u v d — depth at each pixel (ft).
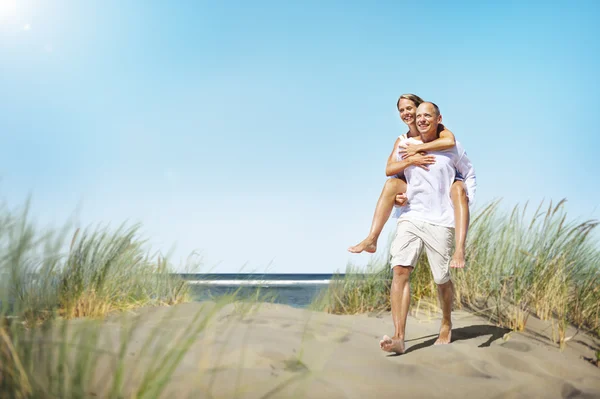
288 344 9.48
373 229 12.34
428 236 11.71
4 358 5.94
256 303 13.87
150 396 5.79
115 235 14.07
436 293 16.65
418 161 11.90
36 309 8.38
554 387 8.96
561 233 15.53
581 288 15.25
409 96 13.16
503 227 17.04
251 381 7.05
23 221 7.92
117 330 9.73
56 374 5.99
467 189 12.21
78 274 12.48
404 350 10.83
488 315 15.02
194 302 14.61
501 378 9.09
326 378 7.67
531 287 15.25
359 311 17.06
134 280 15.35
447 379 8.57
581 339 13.17
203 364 7.55
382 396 7.37
